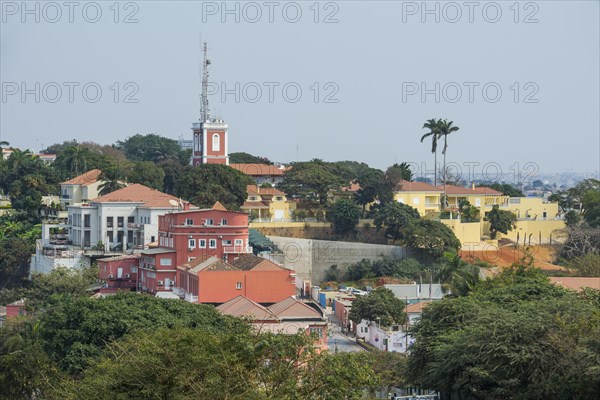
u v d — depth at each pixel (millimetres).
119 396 138750
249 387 134750
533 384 159875
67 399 145000
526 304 184875
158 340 145625
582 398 154125
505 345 164375
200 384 135250
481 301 197000
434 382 175875
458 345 170000
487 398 162875
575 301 180625
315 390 137250
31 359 185875
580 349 158750
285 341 141250
